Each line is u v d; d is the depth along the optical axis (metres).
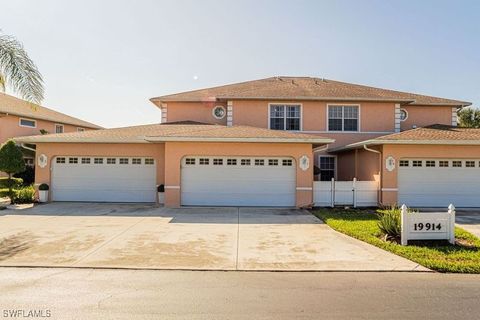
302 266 6.73
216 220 11.66
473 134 15.68
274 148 14.82
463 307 4.76
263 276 6.16
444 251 7.68
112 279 5.90
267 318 4.38
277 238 9.05
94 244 8.27
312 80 23.44
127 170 16.11
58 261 6.89
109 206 14.90
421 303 4.90
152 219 11.77
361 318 4.39
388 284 5.75
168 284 5.68
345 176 19.48
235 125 19.42
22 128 25.08
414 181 15.09
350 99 19.16
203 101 20.42
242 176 14.95
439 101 20.56
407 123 20.95
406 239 8.32
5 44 12.32
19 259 7.00
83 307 4.68
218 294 5.23
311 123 19.39
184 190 14.93
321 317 4.41
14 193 15.82
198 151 14.81
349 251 7.81
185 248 7.99
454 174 15.12
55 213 12.96
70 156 16.14
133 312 4.53
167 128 17.52
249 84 22.39
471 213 13.65
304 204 14.75
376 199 15.23
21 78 12.45
